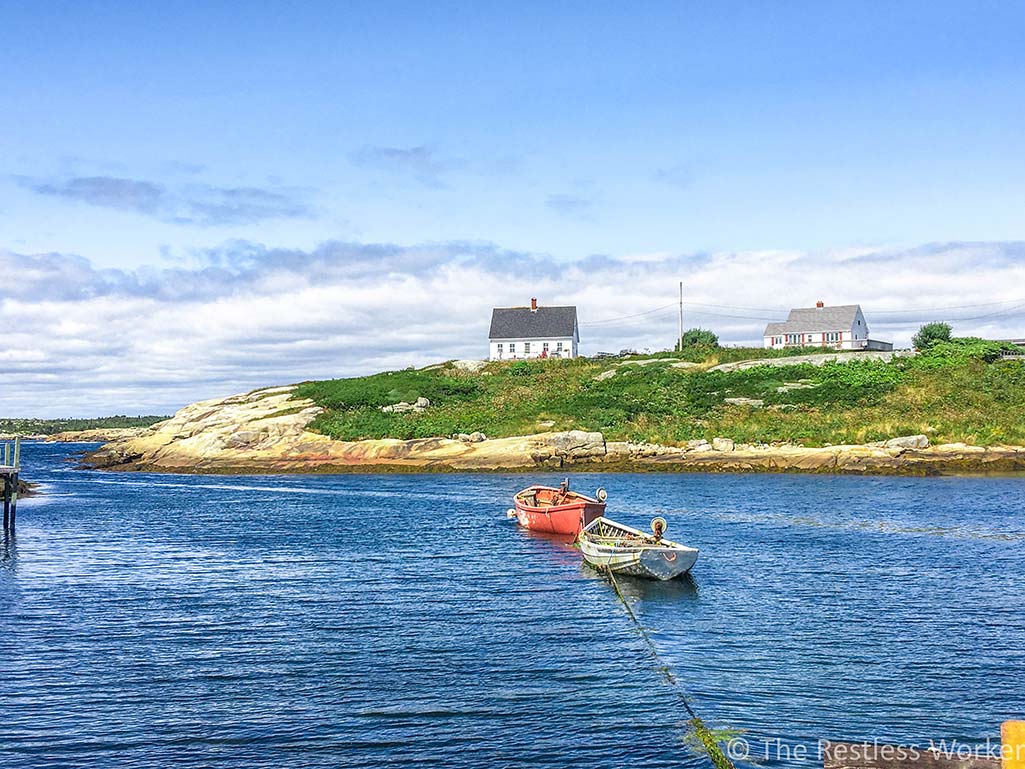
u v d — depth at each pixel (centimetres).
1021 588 2916
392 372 10531
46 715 1866
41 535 4428
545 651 2275
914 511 4728
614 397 8612
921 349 9481
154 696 1972
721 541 3872
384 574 3300
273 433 8681
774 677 2062
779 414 7775
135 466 8944
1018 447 6662
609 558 3231
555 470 7406
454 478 7156
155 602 2862
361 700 1936
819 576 3136
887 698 1922
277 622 2588
